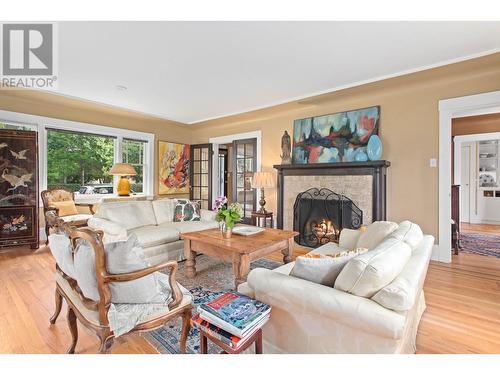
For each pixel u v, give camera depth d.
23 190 3.98
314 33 2.40
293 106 4.69
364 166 3.78
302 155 4.72
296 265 1.51
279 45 2.61
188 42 2.55
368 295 1.24
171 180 6.48
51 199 4.34
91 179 5.31
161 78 3.46
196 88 3.85
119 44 2.59
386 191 3.93
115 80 3.53
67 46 2.63
